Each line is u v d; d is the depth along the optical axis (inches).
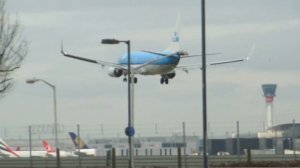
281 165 6112.2
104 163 6550.2
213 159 6392.7
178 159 6107.3
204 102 3882.9
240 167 6092.5
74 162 6574.8
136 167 6456.7
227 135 7209.6
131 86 5610.2
